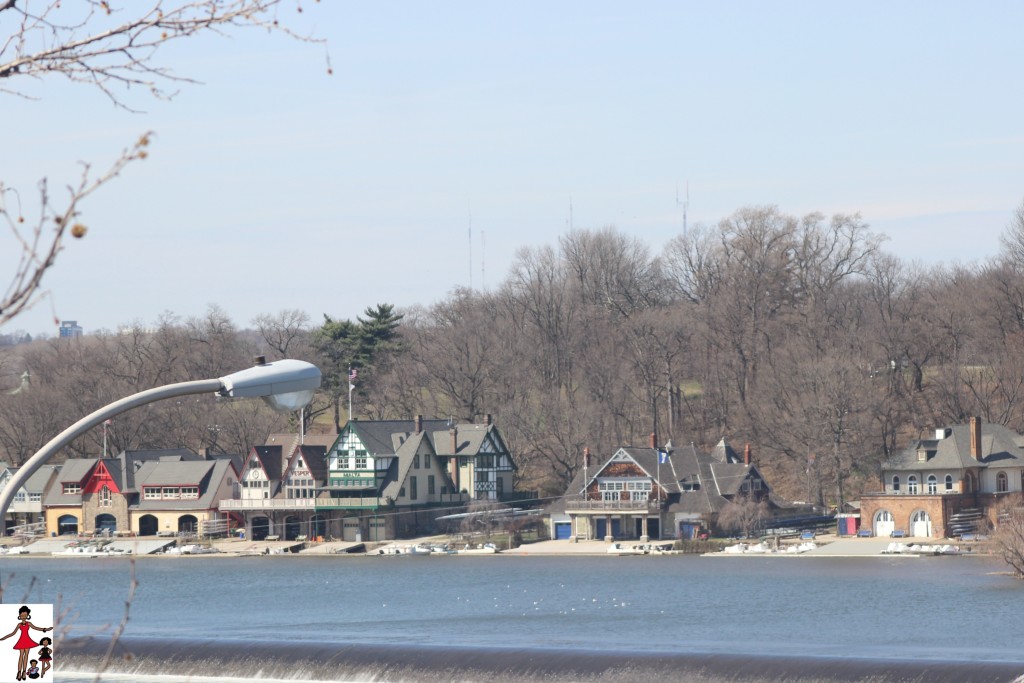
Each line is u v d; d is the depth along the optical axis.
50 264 22.66
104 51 26.48
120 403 47.19
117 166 22.94
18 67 26.31
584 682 152.38
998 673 138.12
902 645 172.00
